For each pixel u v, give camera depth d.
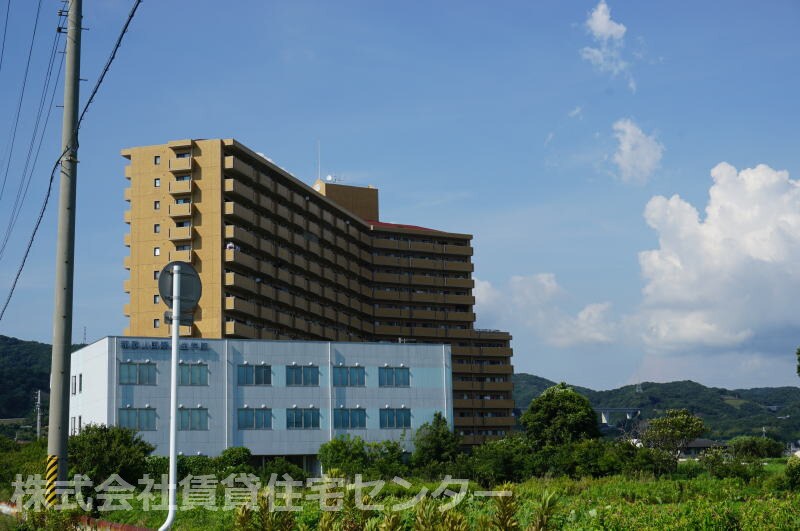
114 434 52.22
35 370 185.88
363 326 130.88
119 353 74.44
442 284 141.38
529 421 102.31
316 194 118.62
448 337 139.88
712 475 72.31
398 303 138.38
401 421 83.75
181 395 75.75
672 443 99.94
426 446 78.12
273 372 79.69
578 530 27.50
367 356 83.69
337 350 82.62
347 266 127.06
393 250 138.62
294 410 79.81
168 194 101.75
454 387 135.25
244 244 102.12
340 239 125.31
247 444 77.44
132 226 102.25
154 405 74.81
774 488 56.19
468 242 147.25
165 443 74.56
